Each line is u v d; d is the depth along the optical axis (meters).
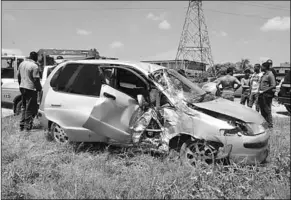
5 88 8.82
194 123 4.39
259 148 4.25
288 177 3.92
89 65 5.38
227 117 4.38
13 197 3.46
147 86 4.99
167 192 3.49
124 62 5.27
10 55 11.23
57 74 5.66
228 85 7.84
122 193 3.53
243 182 3.76
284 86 10.75
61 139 5.64
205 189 3.52
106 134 4.78
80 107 5.10
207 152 4.41
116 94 4.80
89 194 3.49
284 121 8.46
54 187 3.69
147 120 4.79
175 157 4.54
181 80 5.36
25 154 4.91
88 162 4.57
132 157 4.77
